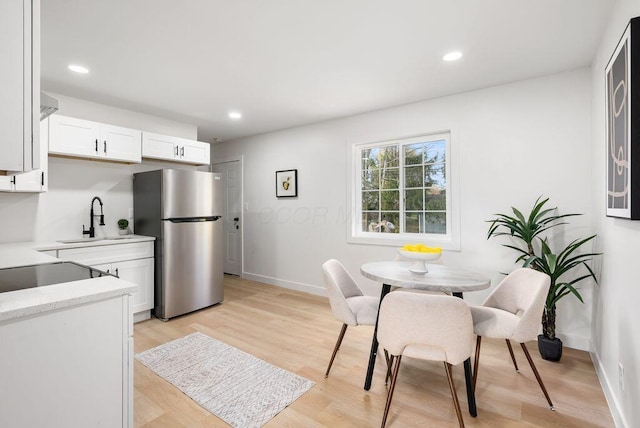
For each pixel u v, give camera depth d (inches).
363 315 82.5
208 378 84.9
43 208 119.7
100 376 45.7
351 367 91.4
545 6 69.9
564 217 103.5
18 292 44.9
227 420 68.3
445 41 85.0
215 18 74.1
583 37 82.7
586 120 100.6
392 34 81.4
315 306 147.7
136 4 68.4
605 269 80.7
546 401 74.8
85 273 58.6
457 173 123.6
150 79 109.0
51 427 41.3
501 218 114.7
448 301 57.8
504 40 84.3
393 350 63.3
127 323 48.5
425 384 82.4
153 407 72.7
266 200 190.5
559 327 105.0
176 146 147.4
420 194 138.2
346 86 116.1
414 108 134.3
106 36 81.5
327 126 162.6
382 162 149.3
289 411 71.6
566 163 103.8
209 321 128.4
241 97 127.1
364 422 67.8
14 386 38.4
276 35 81.8
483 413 70.5
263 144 191.0
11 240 112.8
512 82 112.3
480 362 93.6
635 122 52.6
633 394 58.5
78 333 43.5
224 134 193.3
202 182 142.7
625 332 63.4
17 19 39.8
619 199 61.8
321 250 166.1
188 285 136.4
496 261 116.1
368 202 153.9
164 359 95.3
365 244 150.2
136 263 125.5
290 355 98.6
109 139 124.7
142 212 138.9
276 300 157.3
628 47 54.1
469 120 121.1
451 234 127.4
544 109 107.1
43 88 115.3
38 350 40.2
